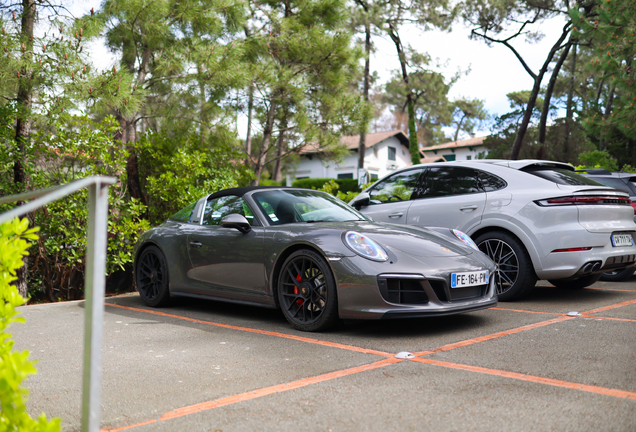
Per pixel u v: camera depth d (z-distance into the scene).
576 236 4.49
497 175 5.09
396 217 5.64
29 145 6.54
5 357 1.28
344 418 1.99
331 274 3.54
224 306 4.96
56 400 2.31
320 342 3.32
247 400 2.22
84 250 6.66
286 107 10.33
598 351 2.90
